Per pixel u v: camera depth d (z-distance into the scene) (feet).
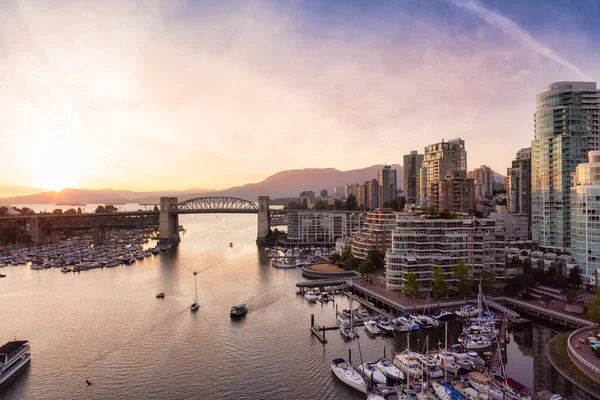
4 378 363.15
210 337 460.55
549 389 327.67
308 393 336.29
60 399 335.88
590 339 381.81
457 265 570.87
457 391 313.32
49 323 516.32
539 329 469.98
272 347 429.79
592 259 587.27
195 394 339.77
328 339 449.89
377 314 539.29
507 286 619.26
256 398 331.16
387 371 355.56
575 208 618.85
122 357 410.93
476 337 426.92
